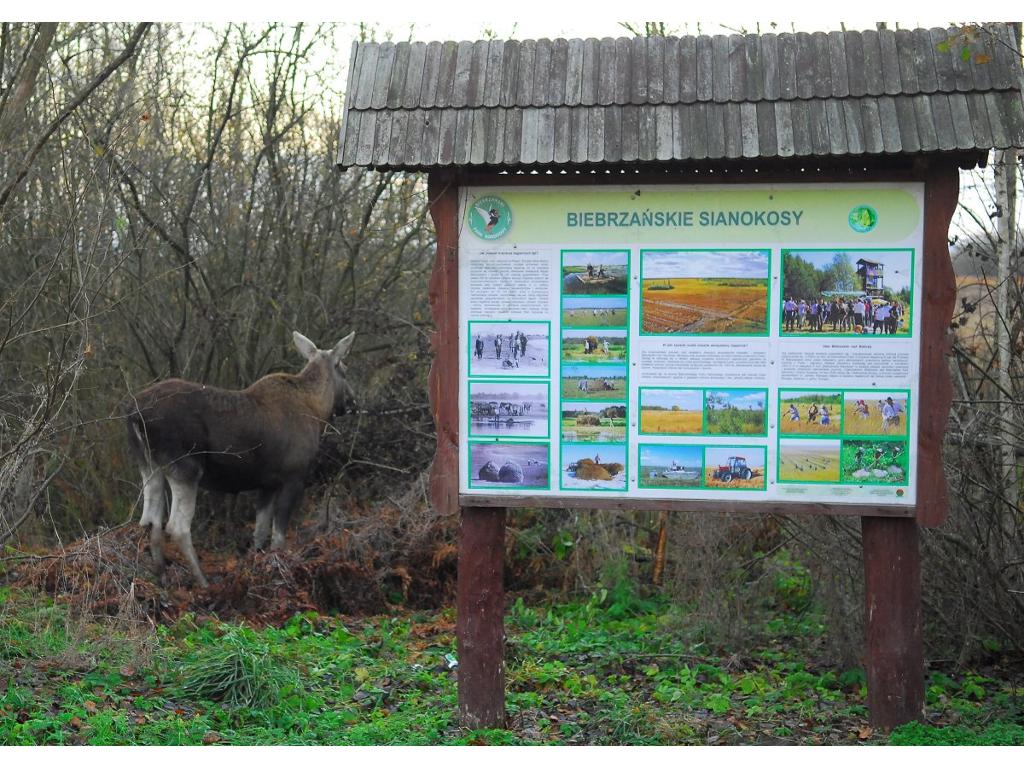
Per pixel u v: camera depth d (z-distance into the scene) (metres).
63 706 5.85
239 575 9.04
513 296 5.70
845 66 5.49
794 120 5.38
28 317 10.11
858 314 5.54
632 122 5.48
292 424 9.96
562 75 5.67
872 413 5.55
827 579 7.61
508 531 10.33
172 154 12.80
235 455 9.52
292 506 10.09
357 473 11.93
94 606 7.83
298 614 8.68
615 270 5.64
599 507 5.69
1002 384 7.82
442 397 5.75
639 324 5.64
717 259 5.59
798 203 5.55
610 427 5.68
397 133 5.59
